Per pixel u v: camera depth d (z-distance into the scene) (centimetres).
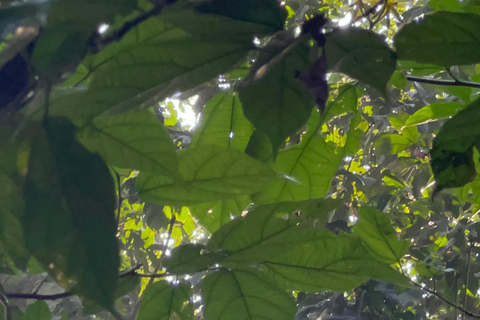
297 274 156
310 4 311
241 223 152
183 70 134
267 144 161
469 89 176
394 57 135
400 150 358
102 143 138
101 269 124
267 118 133
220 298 154
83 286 124
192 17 134
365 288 380
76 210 125
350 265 154
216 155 148
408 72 172
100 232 125
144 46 134
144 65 133
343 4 329
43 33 126
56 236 124
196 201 151
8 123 128
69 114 132
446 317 431
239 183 150
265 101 133
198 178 150
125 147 138
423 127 356
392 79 166
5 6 125
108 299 124
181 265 152
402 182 401
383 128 389
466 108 150
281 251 153
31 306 158
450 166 151
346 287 156
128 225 397
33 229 124
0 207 129
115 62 133
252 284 155
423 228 403
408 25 144
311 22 135
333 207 153
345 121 299
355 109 171
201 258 152
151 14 133
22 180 127
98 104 132
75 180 125
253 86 134
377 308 375
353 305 380
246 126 166
